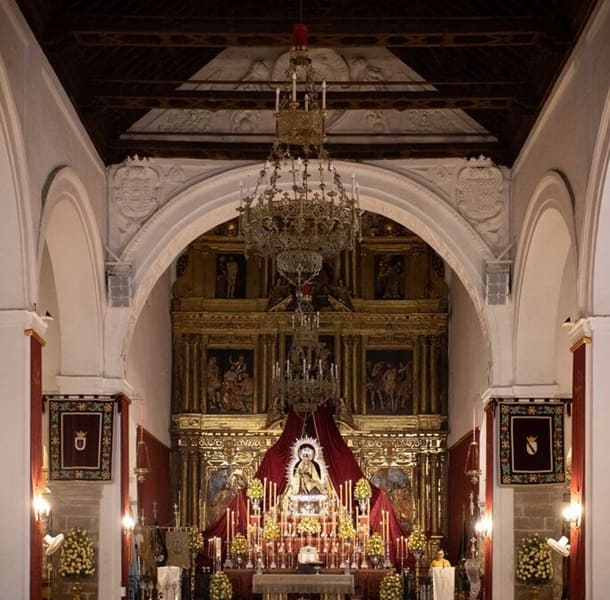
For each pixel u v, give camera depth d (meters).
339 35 16.08
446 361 32.38
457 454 30.11
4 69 13.17
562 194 16.25
